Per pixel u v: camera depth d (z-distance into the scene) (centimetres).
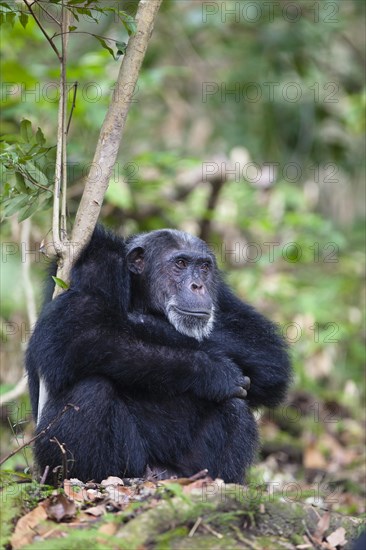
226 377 974
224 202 1933
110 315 953
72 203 1511
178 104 2433
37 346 934
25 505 766
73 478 909
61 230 959
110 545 682
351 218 2638
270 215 2009
